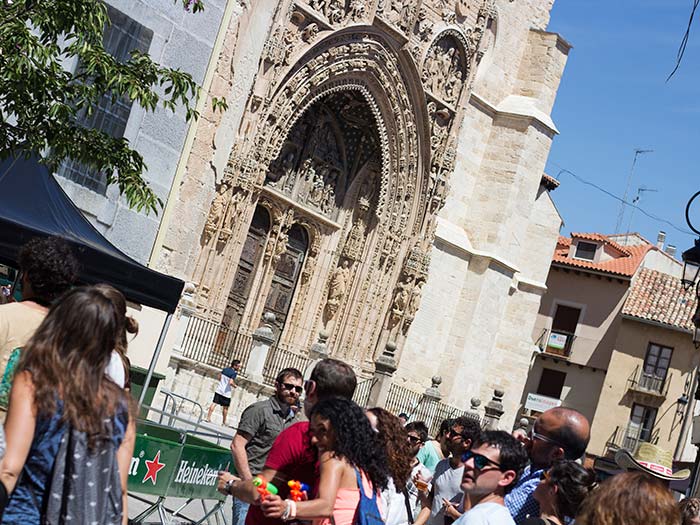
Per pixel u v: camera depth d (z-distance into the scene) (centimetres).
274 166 4278
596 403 6656
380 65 4347
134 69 1506
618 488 531
